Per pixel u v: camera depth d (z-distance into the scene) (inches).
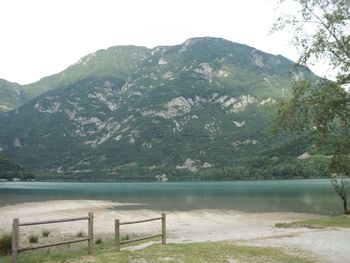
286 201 3115.2
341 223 1483.8
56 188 6515.8
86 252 868.6
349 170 1396.4
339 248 887.7
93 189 6171.3
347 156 1302.9
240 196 3843.5
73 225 1795.0
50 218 2081.7
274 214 2253.9
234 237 1251.2
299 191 4419.3
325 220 1594.5
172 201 3319.4
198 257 715.4
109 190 5743.1
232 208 2642.7
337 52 907.4
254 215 2220.7
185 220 2016.5
